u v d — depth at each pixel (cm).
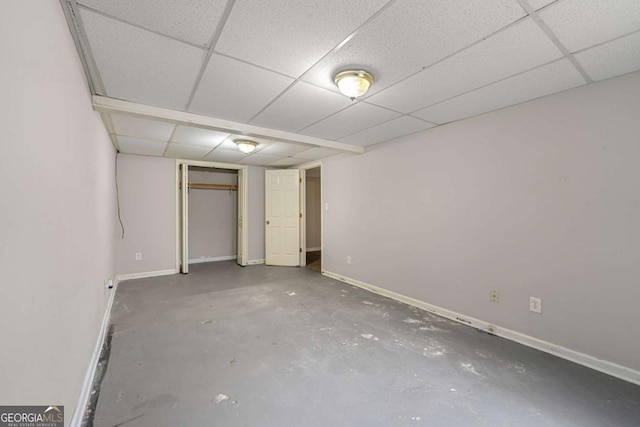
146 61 176
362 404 165
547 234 228
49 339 110
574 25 142
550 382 187
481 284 272
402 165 352
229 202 645
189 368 200
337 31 147
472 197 279
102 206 272
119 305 330
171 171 493
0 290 73
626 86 191
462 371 199
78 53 164
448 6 129
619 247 194
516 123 246
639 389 179
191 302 343
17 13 82
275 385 182
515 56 171
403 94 225
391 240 367
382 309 324
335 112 266
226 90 219
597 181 203
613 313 196
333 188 471
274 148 414
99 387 178
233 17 136
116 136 341
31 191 93
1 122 74
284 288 408
